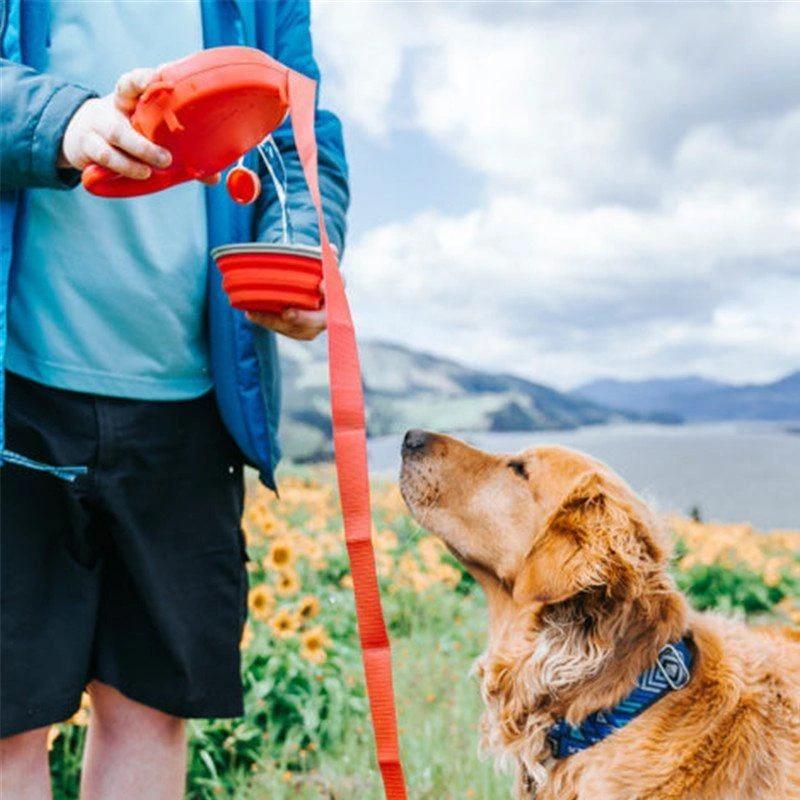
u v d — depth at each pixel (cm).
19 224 202
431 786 350
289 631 421
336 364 167
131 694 225
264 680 402
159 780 235
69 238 207
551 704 232
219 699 231
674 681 225
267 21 234
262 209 236
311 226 228
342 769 375
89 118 180
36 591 208
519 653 239
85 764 238
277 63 183
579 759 228
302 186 234
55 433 209
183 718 236
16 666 205
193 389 227
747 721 222
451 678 479
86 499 212
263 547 612
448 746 381
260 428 228
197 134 181
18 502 206
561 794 230
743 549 759
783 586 749
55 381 208
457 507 258
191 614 226
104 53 207
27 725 207
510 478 253
